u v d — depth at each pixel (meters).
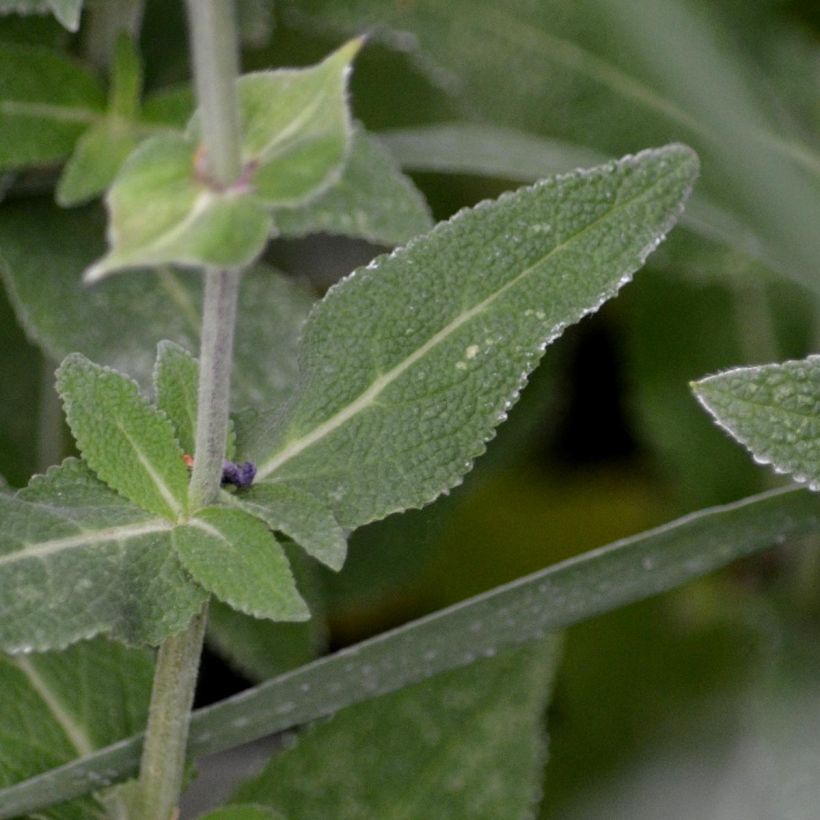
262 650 0.57
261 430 0.49
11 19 0.58
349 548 0.62
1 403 0.60
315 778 0.54
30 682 0.53
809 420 0.48
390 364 0.49
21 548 0.47
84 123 0.57
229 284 0.46
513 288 0.49
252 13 0.60
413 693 0.54
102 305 0.56
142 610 0.48
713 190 0.62
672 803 0.61
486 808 0.54
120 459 0.48
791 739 0.59
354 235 0.56
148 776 0.50
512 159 0.61
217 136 0.44
